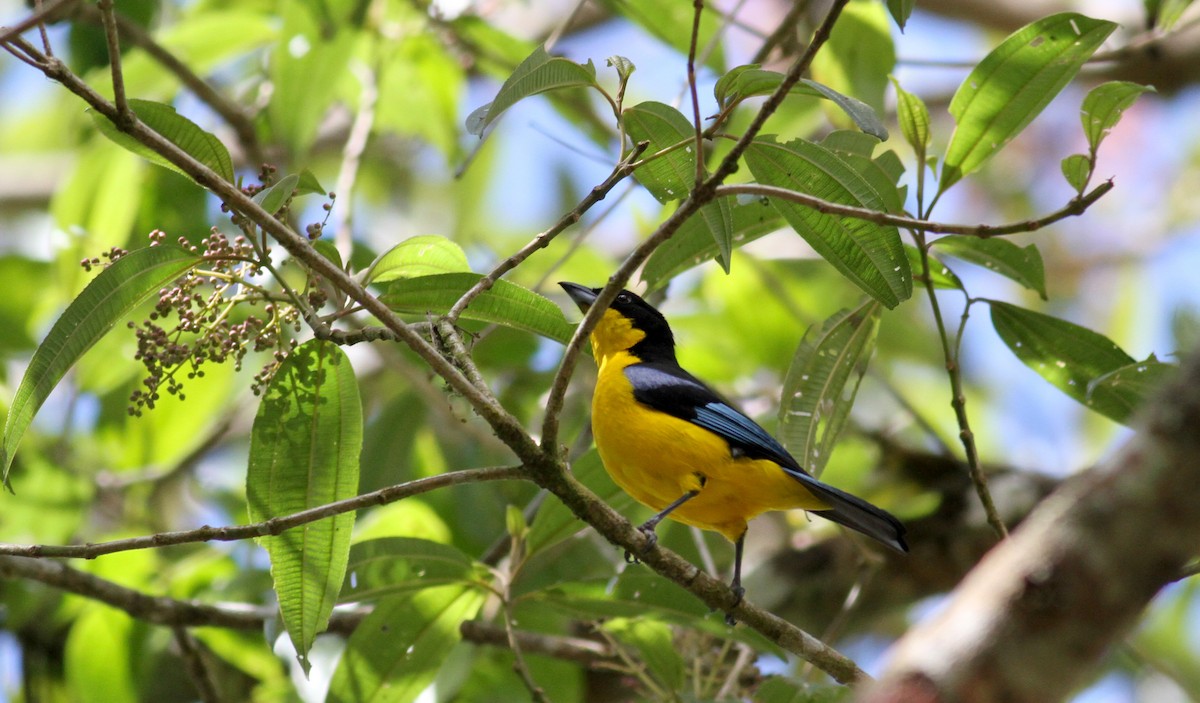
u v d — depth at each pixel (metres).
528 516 12.30
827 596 14.03
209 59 15.15
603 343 11.18
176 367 7.11
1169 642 15.49
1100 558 3.77
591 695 14.07
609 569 11.93
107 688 12.93
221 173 7.29
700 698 9.64
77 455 14.55
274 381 7.75
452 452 14.26
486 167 16.72
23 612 13.49
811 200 6.58
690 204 6.74
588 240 19.00
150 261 7.09
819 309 15.75
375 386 16.98
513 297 8.03
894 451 14.55
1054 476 13.99
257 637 13.22
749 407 15.08
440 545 9.46
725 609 8.21
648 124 7.73
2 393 14.27
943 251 9.38
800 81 6.64
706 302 16.28
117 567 12.95
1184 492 3.70
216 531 6.97
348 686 10.03
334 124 20.42
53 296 14.67
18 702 14.11
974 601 3.95
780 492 9.53
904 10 7.38
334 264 7.65
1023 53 8.27
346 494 7.93
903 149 18.92
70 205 13.88
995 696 3.78
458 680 11.73
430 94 15.97
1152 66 17.11
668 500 9.84
